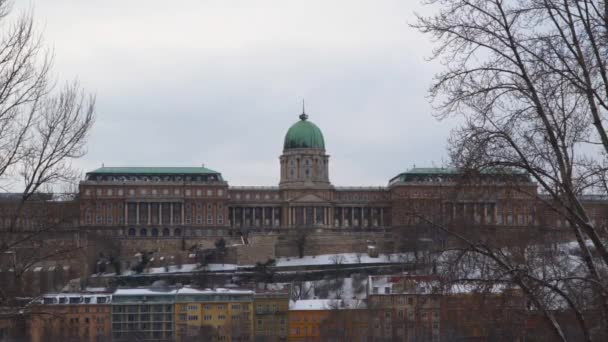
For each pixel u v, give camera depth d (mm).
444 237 111500
